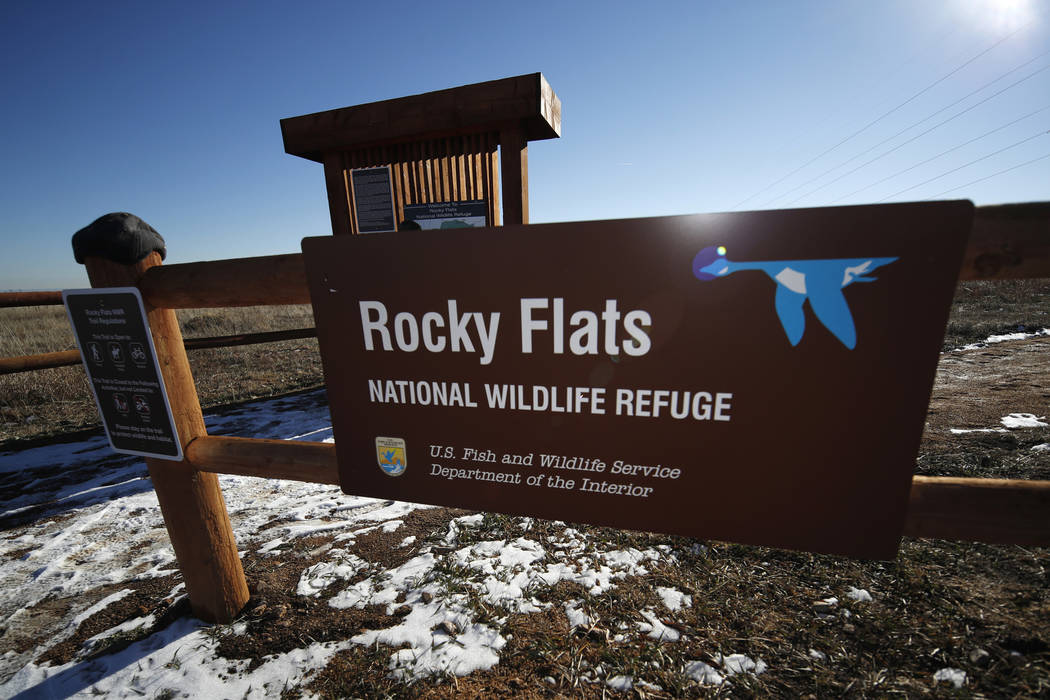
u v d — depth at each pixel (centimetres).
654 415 118
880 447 105
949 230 92
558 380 122
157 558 243
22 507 306
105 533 270
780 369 107
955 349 698
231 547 187
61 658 172
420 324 129
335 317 136
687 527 123
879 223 95
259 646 171
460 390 131
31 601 209
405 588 199
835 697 138
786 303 103
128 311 158
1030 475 257
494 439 132
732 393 111
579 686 147
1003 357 619
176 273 154
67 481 347
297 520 275
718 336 108
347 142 350
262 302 150
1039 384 466
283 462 160
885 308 98
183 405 171
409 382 135
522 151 331
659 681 147
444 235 121
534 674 152
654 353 113
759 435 112
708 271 106
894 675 144
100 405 176
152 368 162
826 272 99
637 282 110
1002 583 180
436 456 139
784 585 189
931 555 199
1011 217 94
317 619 183
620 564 208
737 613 175
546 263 115
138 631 184
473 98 312
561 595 189
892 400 102
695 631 167
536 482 132
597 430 123
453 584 197
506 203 336
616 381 118
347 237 129
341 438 147
